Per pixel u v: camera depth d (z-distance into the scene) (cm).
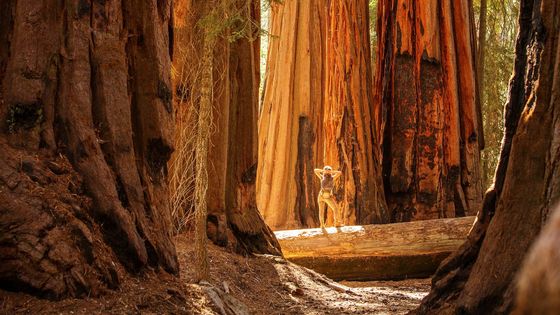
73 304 635
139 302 695
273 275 1152
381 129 2309
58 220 659
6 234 629
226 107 1209
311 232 1662
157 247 791
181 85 1159
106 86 773
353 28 2220
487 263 632
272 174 2400
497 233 633
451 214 2200
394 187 2211
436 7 2228
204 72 935
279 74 2438
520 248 614
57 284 634
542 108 625
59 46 745
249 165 1290
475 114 2278
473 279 639
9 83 728
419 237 1634
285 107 2416
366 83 2222
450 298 695
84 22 762
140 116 838
